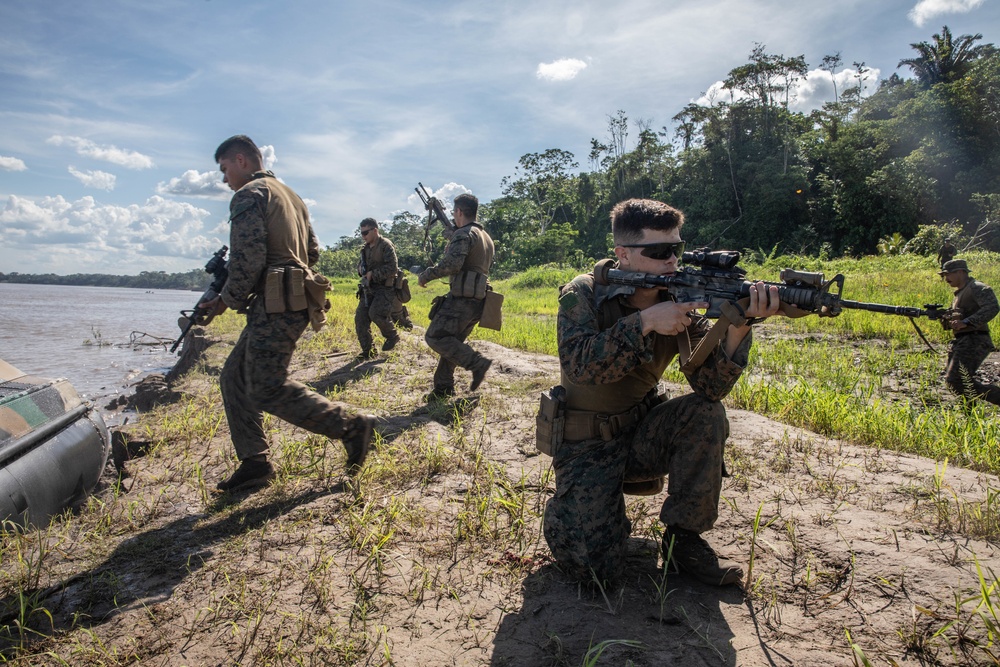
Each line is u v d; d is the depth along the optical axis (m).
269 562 2.77
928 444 4.17
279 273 3.36
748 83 66.56
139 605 2.48
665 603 2.36
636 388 2.55
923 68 66.69
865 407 4.90
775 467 3.60
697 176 66.56
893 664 1.92
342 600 2.44
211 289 3.74
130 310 32.97
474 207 5.60
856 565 2.50
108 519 3.30
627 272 2.39
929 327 10.12
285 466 3.84
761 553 2.67
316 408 3.44
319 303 3.54
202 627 2.31
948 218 52.25
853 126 58.62
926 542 2.63
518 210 76.94
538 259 61.25
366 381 6.64
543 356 8.61
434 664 2.06
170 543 3.02
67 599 2.55
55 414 3.57
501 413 5.09
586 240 77.31
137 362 13.14
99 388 10.05
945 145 53.00
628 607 2.34
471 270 5.51
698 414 2.39
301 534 3.02
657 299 2.47
